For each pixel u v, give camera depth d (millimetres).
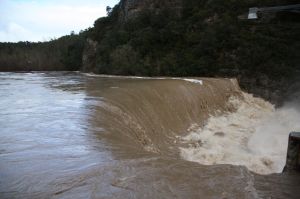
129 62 44344
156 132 18172
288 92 33688
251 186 8391
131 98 19266
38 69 75250
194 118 23281
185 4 47000
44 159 9680
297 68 34594
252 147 18438
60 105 17484
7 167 9031
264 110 30938
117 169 9078
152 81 28594
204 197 7598
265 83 34969
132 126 16484
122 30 50156
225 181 8609
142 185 8086
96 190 7719
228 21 39656
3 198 7273
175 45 43000
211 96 27953
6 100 19391
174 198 7473
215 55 38688
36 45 92688
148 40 44469
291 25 37344
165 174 8906
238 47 37531
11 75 48531
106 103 17281
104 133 13164
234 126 23609
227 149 17781
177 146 17703
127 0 54000
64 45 86250
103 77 40094
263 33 37562
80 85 27500
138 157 10461
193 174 9047
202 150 17266
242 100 32562
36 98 19984
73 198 7332
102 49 50875
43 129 12961
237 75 36562
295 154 10250
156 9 48781
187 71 39219
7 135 12094
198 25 42438
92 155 10180
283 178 9289
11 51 86188
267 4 39562
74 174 8609
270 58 35812
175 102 22312
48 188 7785
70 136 12141
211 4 43906
